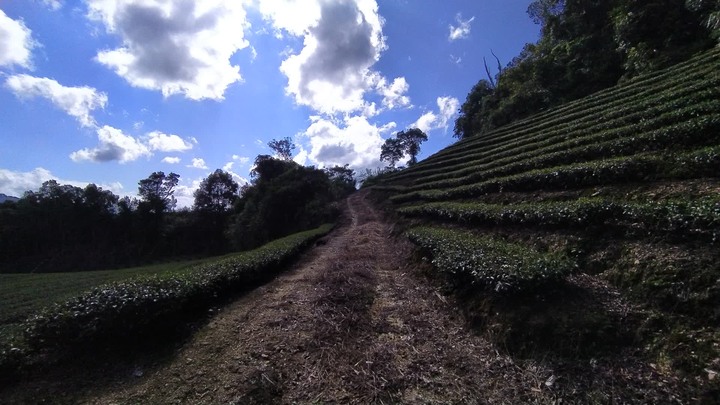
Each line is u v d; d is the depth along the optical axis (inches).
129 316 215.9
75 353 203.9
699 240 190.7
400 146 3120.1
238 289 343.6
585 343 170.1
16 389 177.2
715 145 278.2
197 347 218.2
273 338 224.1
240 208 1847.9
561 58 1102.4
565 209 291.0
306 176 1443.2
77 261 1830.7
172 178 2300.7
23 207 1808.6
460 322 239.6
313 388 172.7
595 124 538.0
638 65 704.4
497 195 473.1
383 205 1124.5
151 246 2098.9
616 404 139.8
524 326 193.2
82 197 1973.4
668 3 698.8
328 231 917.8
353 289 316.2
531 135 741.9
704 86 388.5
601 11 1022.4
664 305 172.6
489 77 2096.5
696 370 139.3
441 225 488.7
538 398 153.5
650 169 296.2
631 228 234.5
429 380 175.6
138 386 179.3
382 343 214.7
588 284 214.1
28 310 410.3
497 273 221.9
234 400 160.6
